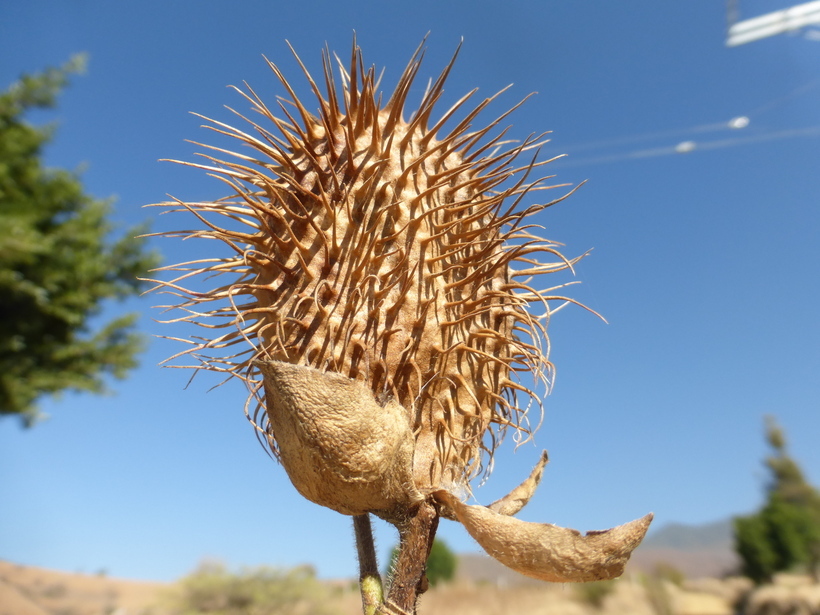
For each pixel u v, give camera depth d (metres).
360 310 0.06
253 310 0.06
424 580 0.06
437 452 0.06
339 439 0.05
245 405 0.07
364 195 0.06
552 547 0.05
